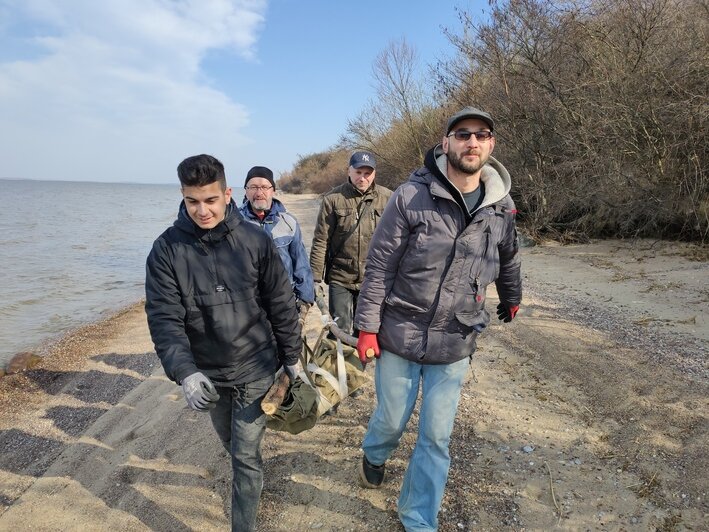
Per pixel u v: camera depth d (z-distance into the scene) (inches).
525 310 233.5
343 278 162.1
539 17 423.5
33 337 279.0
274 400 93.0
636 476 112.7
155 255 87.7
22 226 991.6
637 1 387.9
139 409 170.6
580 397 149.6
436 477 95.0
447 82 527.2
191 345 92.2
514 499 109.8
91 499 122.9
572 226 432.8
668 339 183.0
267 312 97.2
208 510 115.4
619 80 373.4
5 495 129.4
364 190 158.7
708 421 126.7
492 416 143.4
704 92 330.3
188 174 82.2
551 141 442.9
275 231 133.4
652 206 363.9
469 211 93.4
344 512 109.4
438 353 94.5
